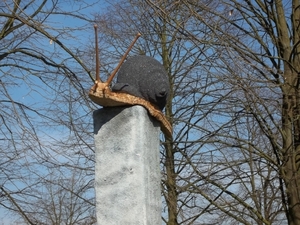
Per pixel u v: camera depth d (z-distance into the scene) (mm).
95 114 5930
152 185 5871
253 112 11156
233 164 12109
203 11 11320
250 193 12641
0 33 10695
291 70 11398
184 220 12875
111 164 5746
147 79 5930
